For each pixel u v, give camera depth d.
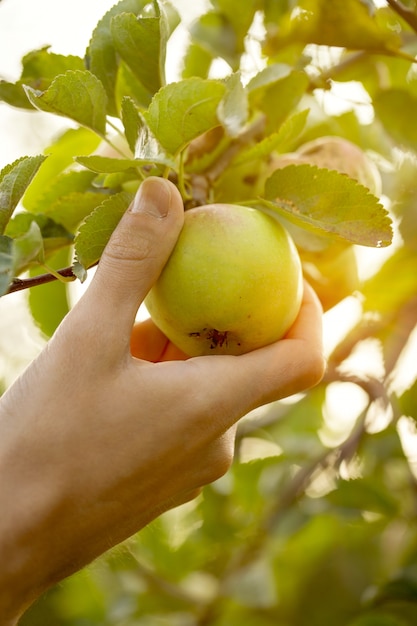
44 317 0.60
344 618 0.78
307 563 0.82
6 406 0.44
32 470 0.43
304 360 0.47
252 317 0.46
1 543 0.43
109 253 0.44
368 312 0.67
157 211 0.44
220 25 0.59
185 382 0.44
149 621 0.81
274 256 0.46
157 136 0.44
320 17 0.55
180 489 0.47
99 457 0.44
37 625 0.73
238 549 0.80
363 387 0.66
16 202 0.44
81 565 0.46
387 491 0.73
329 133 0.62
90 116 0.46
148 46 0.48
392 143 0.60
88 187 0.53
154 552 0.83
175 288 0.45
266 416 0.78
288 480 0.81
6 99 0.51
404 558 0.71
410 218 0.66
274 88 0.53
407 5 0.52
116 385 0.44
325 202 0.45
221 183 0.53
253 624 0.81
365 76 0.60
